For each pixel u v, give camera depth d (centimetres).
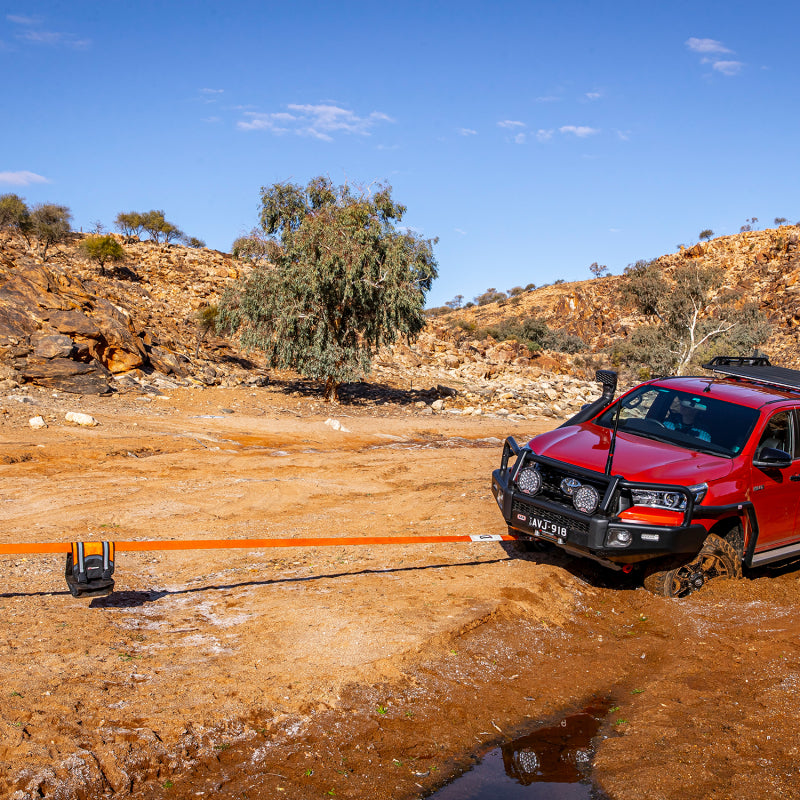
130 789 334
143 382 2072
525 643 527
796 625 553
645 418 718
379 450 1591
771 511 662
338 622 520
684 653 514
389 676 448
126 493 971
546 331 7406
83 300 2172
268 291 2305
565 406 2875
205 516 866
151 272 4203
